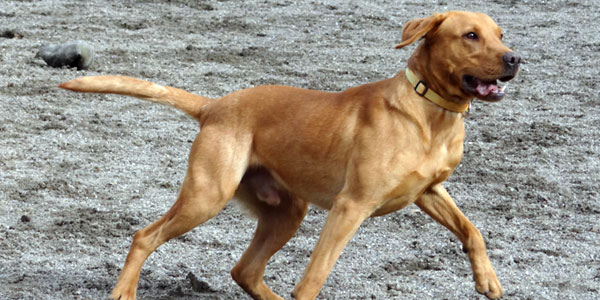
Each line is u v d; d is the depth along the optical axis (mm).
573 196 9312
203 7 17734
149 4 17781
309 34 16062
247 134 6434
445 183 9625
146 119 11422
